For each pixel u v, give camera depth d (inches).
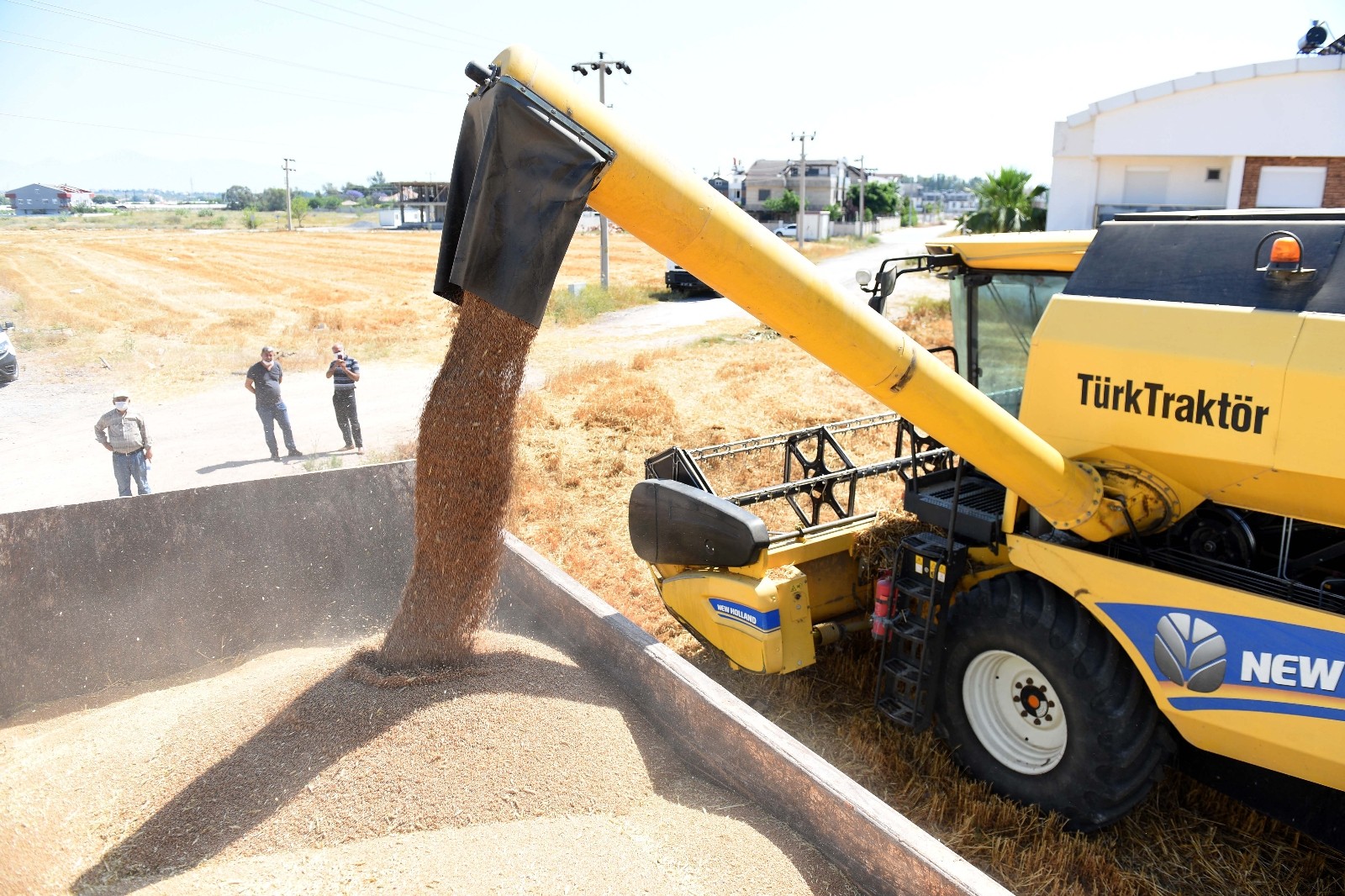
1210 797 161.5
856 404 468.8
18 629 187.3
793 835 127.2
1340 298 120.0
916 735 180.9
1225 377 127.4
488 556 148.9
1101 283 146.9
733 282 118.0
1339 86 743.7
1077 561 145.6
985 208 1200.8
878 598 181.3
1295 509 127.5
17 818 134.7
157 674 202.2
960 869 103.3
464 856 122.2
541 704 150.2
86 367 681.0
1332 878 142.0
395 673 152.3
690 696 145.3
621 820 134.5
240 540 213.8
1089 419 145.5
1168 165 844.0
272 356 422.3
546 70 107.4
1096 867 142.5
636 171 109.7
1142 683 142.3
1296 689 121.8
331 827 127.6
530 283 107.8
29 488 388.2
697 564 191.3
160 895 115.0
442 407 139.4
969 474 199.0
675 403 481.1
